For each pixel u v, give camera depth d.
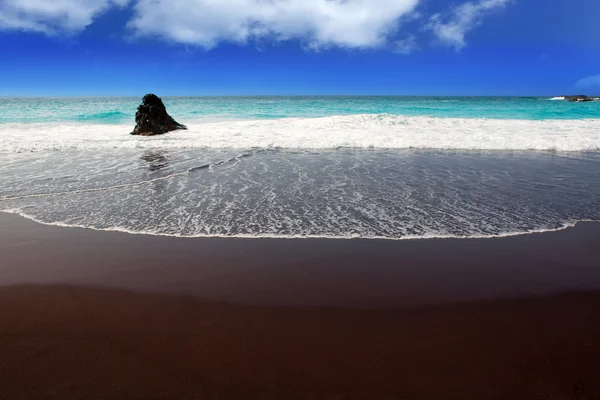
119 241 4.90
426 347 2.87
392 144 13.68
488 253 4.57
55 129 20.11
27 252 4.54
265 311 3.34
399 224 5.53
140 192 7.21
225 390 2.42
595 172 9.27
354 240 4.94
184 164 10.00
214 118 30.11
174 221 5.63
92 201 6.62
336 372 2.59
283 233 5.17
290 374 2.56
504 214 6.01
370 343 2.91
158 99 19.83
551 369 2.63
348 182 8.08
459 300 3.53
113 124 23.98
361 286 3.78
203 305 3.42
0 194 7.04
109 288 3.71
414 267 4.20
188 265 4.21
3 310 3.33
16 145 12.90
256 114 33.59
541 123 21.19
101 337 2.96
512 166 10.02
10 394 2.36
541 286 3.80
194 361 2.69
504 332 3.06
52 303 3.45
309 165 9.98
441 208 6.29
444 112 34.72
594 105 44.53
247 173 8.94
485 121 22.05
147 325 3.12
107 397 2.35
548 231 5.30
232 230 5.27
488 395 2.40
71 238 5.00
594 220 5.77
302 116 31.52
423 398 2.38
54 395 2.36
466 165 10.12
